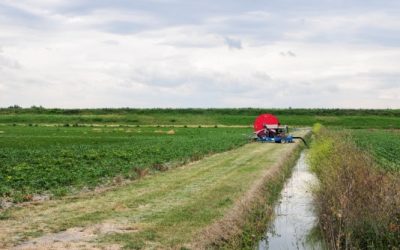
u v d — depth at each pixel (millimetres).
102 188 26562
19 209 20281
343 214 17047
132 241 15648
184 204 21422
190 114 170500
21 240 15570
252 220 20312
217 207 20828
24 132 95062
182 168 35406
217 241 16406
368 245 16688
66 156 43562
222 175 31047
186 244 15492
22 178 28516
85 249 14734
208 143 59594
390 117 164375
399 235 16844
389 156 44156
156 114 170250
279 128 66188
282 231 19875
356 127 132125
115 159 40594
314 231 19859
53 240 15633
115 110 183000
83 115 171625
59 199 22734
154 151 47500
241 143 60594
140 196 23359
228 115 169125
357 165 20250
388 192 17766
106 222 18047
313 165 34125
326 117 160625
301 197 27000
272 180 30438
